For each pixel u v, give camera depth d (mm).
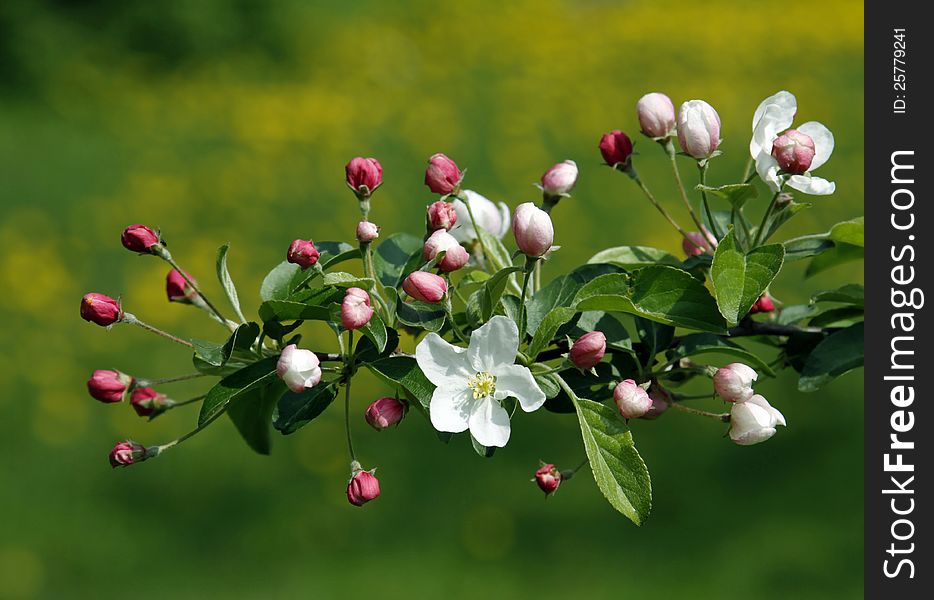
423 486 6340
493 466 6465
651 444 6609
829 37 13078
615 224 9203
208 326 8031
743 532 5922
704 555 5758
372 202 9797
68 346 7762
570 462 6480
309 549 6020
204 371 2301
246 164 10430
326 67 13109
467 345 2244
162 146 10914
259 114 11492
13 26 12305
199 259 8734
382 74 12898
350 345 2191
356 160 2305
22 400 7238
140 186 9906
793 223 9086
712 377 2254
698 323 2168
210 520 6223
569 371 2291
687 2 15039
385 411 2178
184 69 12961
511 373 2029
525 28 14234
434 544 5977
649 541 5895
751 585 5527
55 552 5973
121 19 12953
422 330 2393
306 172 10305
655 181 9820
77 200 9695
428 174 2369
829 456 6441
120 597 5723
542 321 2117
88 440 6895
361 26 14172
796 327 2607
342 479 6449
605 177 9875
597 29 14211
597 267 2311
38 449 6809
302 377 2043
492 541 5949
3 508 6246
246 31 13414
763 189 9648
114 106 11922
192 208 9594
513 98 12039
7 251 8812
